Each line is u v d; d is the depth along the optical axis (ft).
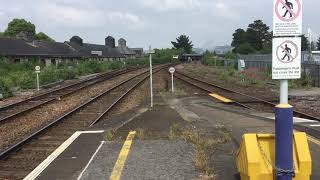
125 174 30.19
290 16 22.97
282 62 23.17
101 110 73.92
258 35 512.22
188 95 96.73
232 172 29.94
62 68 193.67
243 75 160.45
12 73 153.79
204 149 36.81
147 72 227.61
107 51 455.63
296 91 106.22
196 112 64.03
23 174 35.14
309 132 45.62
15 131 55.77
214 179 28.53
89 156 36.65
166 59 488.44
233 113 61.93
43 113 71.82
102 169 31.55
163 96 94.58
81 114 69.00
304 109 72.64
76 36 406.00
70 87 126.11
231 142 39.88
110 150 37.45
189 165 31.91
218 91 106.42
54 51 297.33
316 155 34.45
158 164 32.35
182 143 39.11
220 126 48.37
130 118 57.41
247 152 24.41
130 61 384.88
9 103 88.99
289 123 23.03
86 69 222.69
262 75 157.38
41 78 144.97
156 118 56.29
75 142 42.24
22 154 42.29
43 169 32.86
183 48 622.13
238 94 98.02
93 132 47.32
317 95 95.96
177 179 28.76
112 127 49.70
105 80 160.15
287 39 23.08
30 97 98.68
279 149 23.20
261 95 96.02
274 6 23.02
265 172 24.08
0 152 41.65
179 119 55.11
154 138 41.86
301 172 23.90
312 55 166.20
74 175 31.09
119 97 93.20
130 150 36.88
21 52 241.35
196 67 287.07
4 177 34.24
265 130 46.03
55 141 47.96
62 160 35.53
